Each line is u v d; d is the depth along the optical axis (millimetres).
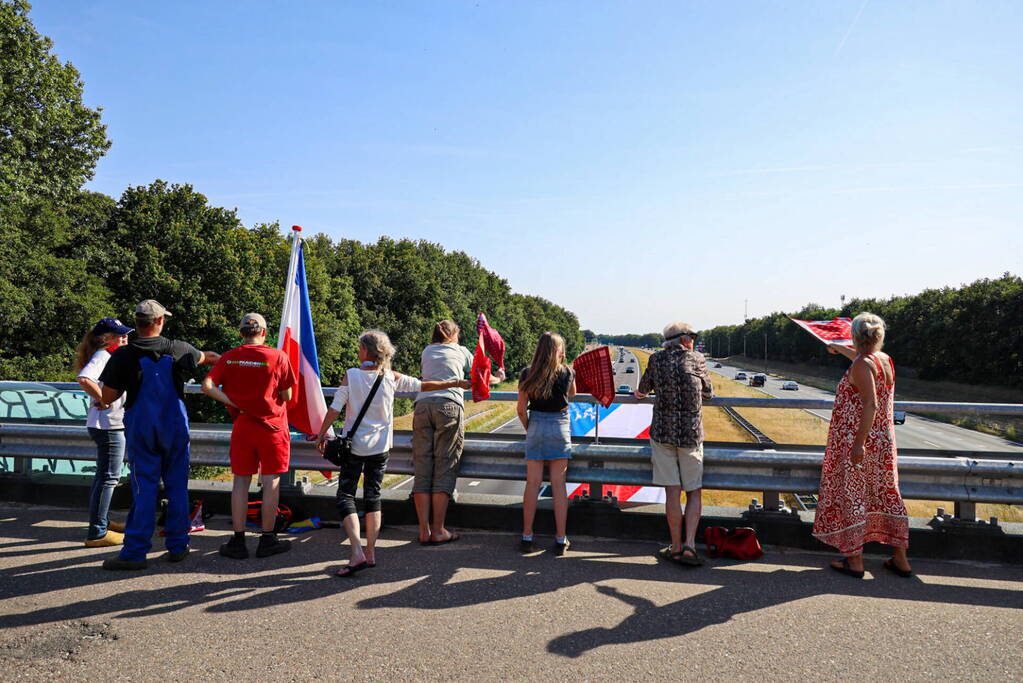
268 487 4398
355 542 4031
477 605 3561
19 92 25984
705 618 3391
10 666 2850
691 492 4273
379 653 2986
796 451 4879
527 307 142625
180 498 4324
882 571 4145
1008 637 3182
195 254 32094
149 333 4273
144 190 32062
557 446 4473
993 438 39375
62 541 4711
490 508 5086
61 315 26062
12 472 5945
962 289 65312
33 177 26656
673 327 4469
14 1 25500
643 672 2812
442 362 4727
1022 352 56000
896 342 75125
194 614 3424
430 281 63625
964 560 4359
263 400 4324
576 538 4867
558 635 3182
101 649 3020
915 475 4391
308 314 5312
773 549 4621
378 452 4199
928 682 2740
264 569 4145
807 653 2998
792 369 121438
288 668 2842
